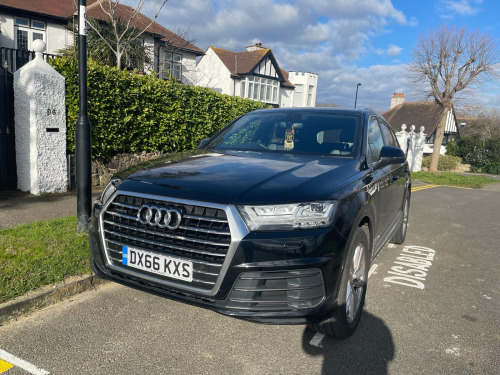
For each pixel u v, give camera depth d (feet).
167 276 8.50
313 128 13.14
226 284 7.93
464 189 48.14
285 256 7.94
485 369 9.00
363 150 12.07
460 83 74.59
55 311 10.89
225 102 38.11
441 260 17.34
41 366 8.45
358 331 10.53
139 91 28.96
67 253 13.19
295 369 8.72
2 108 22.94
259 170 9.70
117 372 8.38
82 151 14.85
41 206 20.48
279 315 8.04
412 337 10.35
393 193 14.70
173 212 8.29
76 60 24.76
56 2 66.69
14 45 59.82
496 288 14.23
